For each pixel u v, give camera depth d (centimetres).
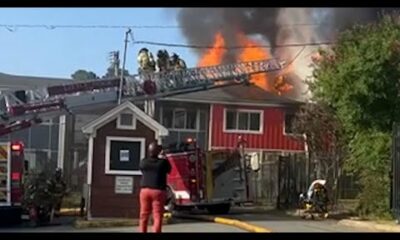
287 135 4134
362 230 1767
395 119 2086
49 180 1938
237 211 2514
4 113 2703
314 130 2652
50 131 3712
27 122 2750
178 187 2359
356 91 2070
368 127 2108
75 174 3381
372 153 2055
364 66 2056
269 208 2694
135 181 1958
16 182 1894
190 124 4062
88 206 1936
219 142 4078
